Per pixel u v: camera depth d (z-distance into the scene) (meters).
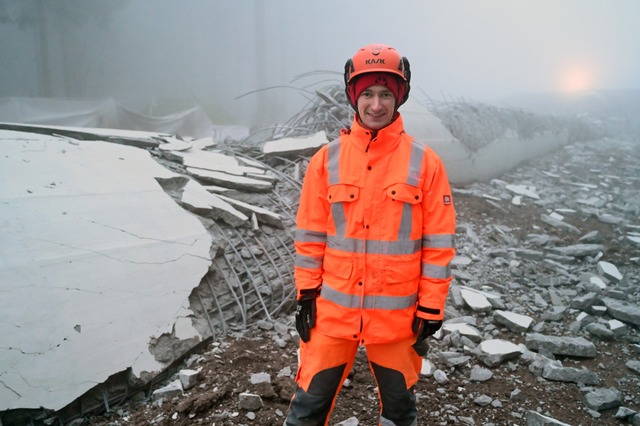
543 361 3.78
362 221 2.15
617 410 3.34
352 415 3.09
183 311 3.60
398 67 2.13
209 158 5.68
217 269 4.12
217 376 3.34
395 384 2.22
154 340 3.33
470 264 6.09
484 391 3.46
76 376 2.90
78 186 3.85
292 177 5.87
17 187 3.54
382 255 2.14
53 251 3.26
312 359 2.24
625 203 10.05
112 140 5.20
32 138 4.28
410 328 2.19
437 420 3.10
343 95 7.83
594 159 15.02
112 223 3.69
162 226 3.95
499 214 8.33
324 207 2.27
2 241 3.12
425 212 2.18
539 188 10.92
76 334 3.02
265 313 4.22
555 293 5.33
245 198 5.11
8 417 2.66
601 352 4.16
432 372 3.62
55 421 2.83
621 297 5.23
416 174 2.15
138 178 4.30
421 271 2.22
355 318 2.16
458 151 9.44
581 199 10.15
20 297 2.94
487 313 4.75
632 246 7.19
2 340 2.76
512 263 6.18
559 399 3.41
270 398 3.15
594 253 6.71
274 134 8.10
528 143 13.09
